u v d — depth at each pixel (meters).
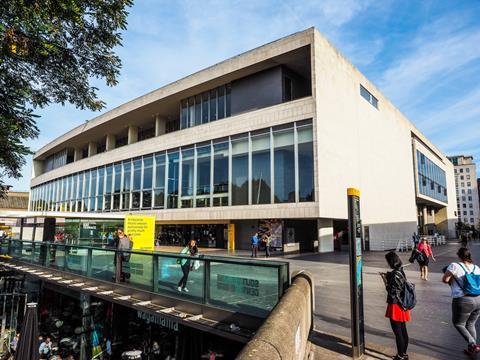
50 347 13.53
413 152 47.03
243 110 25.41
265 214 21.78
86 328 12.47
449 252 26.39
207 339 9.48
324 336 6.11
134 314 12.61
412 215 44.16
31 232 17.75
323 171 20.70
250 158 23.11
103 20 6.98
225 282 7.07
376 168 32.19
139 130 39.12
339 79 24.75
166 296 8.33
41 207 50.19
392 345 5.82
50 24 5.85
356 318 5.19
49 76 7.33
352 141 26.48
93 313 12.63
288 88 24.30
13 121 6.96
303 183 20.64
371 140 31.17
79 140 44.47
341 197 23.30
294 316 3.59
